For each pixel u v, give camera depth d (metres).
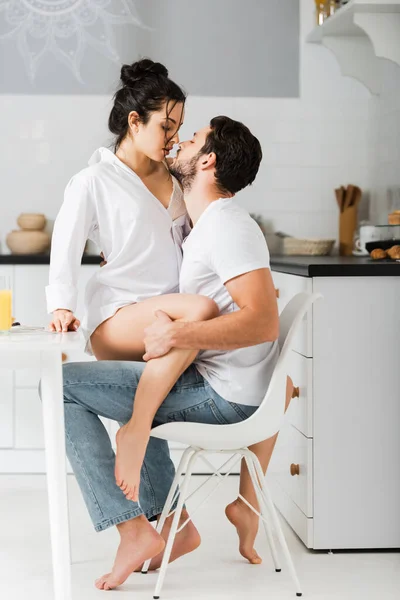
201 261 2.31
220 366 2.33
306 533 2.79
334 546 2.78
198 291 2.38
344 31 4.08
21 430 3.81
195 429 2.22
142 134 2.45
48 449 2.07
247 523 2.64
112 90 4.32
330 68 4.37
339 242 4.32
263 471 2.61
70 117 4.33
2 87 4.31
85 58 4.32
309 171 4.39
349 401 2.76
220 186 2.39
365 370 2.76
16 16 4.29
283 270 3.11
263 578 2.55
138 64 2.47
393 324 2.76
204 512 3.26
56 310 2.34
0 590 2.47
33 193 4.34
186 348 2.20
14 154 4.33
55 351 2.05
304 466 2.79
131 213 2.43
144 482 2.60
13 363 2.05
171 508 2.58
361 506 2.78
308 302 2.33
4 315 2.20
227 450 2.34
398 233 3.47
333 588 2.47
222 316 2.21
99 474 2.33
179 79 4.35
